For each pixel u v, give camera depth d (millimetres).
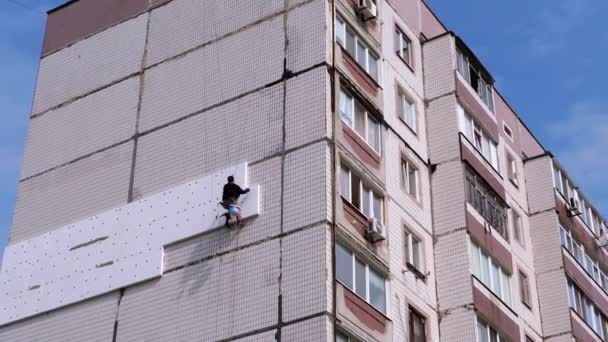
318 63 29359
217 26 32750
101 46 35938
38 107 36344
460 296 31000
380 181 30234
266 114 29625
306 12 30656
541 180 40625
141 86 33625
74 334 29766
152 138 32031
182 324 27641
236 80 31047
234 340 26375
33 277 31922
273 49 30719
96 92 34906
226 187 28359
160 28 34469
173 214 29828
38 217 33344
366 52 32250
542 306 37938
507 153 40000
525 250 38438
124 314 29047
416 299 30094
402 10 35875
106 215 31469
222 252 28094
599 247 43969
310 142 28125
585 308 39656
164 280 28844
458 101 35031
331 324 25219
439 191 33219
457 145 33719
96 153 33312
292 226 27078
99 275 30344
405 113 33625
